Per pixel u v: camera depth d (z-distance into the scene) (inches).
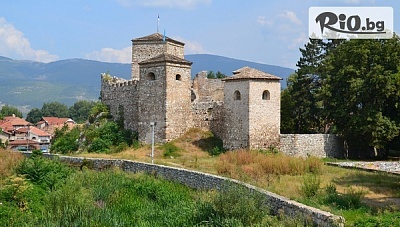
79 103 7086.6
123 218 892.6
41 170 1241.4
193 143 1752.0
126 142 1884.8
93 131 1974.7
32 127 4576.8
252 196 779.4
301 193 878.4
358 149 1819.6
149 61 1800.0
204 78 2223.2
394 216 660.7
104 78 2196.1
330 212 684.1
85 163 1512.1
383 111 1702.8
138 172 1326.3
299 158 1348.4
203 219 783.7
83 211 900.6
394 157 1812.3
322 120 2048.5
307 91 2101.4
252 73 1659.7
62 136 2258.9
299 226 646.5
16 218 890.1
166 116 1756.9
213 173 1182.9
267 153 1523.1
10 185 1034.1
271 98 1668.3
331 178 1130.7
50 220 860.0
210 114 1818.4
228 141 1701.5
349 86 1720.0
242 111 1648.6
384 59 1665.8
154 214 912.9
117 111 2070.6
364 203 815.7
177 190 1090.7
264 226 682.2
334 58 1893.5
